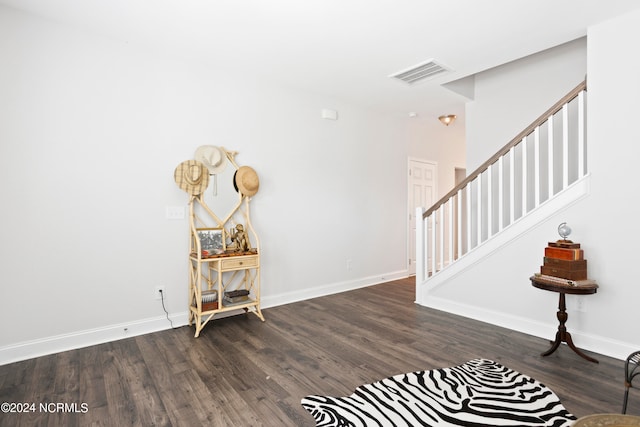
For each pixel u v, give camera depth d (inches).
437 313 146.6
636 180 99.0
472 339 117.2
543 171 151.0
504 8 98.6
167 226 128.3
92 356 103.7
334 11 100.2
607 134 104.5
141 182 122.8
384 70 143.1
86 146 112.5
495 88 168.2
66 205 109.2
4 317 100.0
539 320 119.6
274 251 158.4
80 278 111.7
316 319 138.6
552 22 106.0
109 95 116.6
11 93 100.7
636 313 98.8
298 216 167.2
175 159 130.0
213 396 81.7
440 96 174.1
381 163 207.0
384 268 209.9
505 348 109.7
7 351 99.9
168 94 128.7
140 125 122.6
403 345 112.1
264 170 154.5
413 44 120.5
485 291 135.5
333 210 181.9
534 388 84.7
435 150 244.1
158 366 97.0
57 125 107.7
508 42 119.0
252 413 75.0
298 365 97.7
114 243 117.7
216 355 104.3
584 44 139.2
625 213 100.8
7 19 99.8
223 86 141.9
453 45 121.2
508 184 163.0
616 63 103.0
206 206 133.6
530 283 121.8
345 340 116.3
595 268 106.3
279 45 121.6
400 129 218.4
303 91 168.2
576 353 104.4
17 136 101.6
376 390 84.0
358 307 155.6
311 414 74.5
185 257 132.0
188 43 120.2
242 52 126.9
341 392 83.4
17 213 101.7
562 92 145.6
